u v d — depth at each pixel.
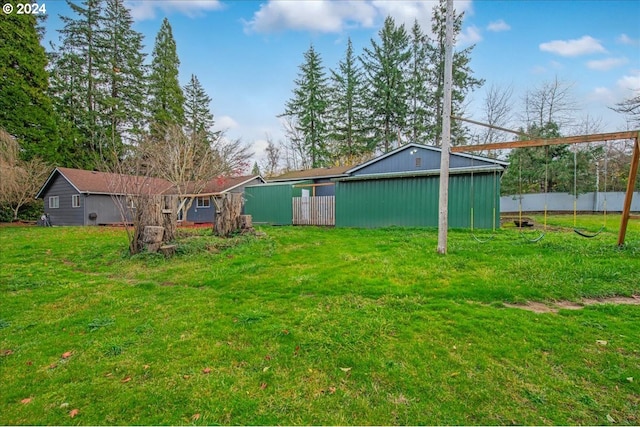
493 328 3.46
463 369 2.76
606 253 6.30
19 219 20.45
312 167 31.20
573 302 4.29
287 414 2.26
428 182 12.01
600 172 20.81
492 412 2.26
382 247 8.13
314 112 30.39
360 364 2.85
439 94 24.84
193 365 2.88
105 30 25.50
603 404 2.33
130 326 3.75
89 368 2.86
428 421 2.18
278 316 3.93
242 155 20.08
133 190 8.88
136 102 26.61
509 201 23.81
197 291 5.09
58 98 23.72
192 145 17.03
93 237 11.55
